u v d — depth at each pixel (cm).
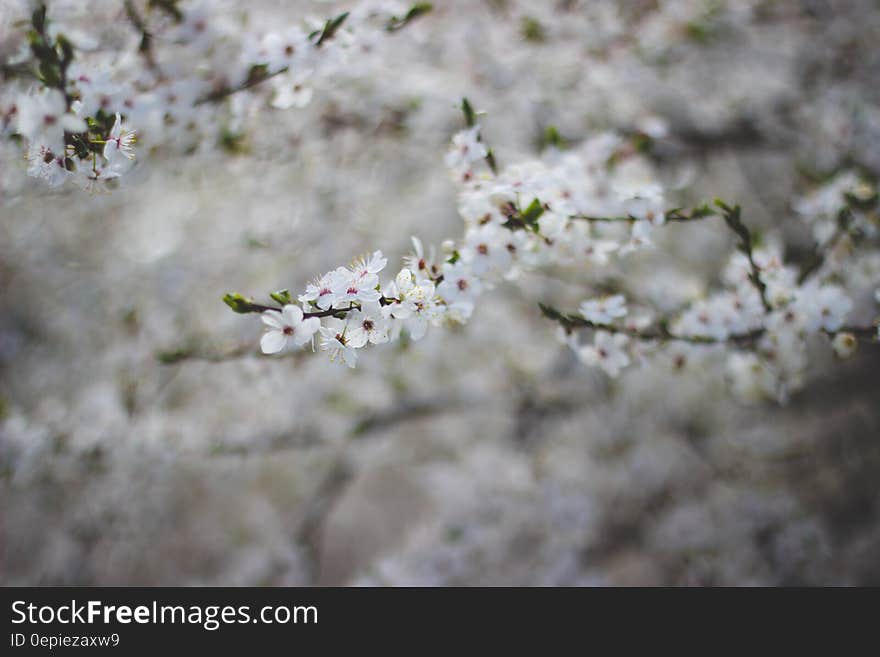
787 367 240
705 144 463
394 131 379
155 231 429
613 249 209
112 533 501
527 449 529
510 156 406
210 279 453
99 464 398
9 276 450
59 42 200
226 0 249
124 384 415
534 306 499
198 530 635
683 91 464
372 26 254
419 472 654
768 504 512
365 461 564
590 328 212
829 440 543
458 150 206
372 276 158
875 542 523
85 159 183
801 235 445
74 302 454
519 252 192
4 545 510
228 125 258
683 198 480
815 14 439
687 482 531
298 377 417
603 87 421
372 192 429
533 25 377
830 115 415
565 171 221
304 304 156
